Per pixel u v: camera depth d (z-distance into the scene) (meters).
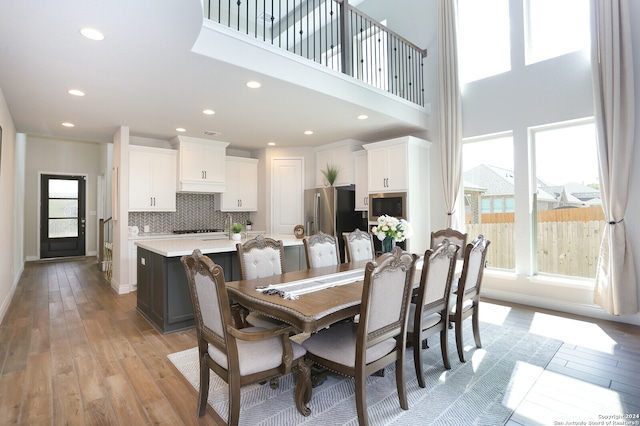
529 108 4.26
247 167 6.58
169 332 3.35
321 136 5.57
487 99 4.64
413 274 2.03
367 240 3.84
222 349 1.74
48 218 8.43
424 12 5.35
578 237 4.01
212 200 6.54
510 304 4.30
